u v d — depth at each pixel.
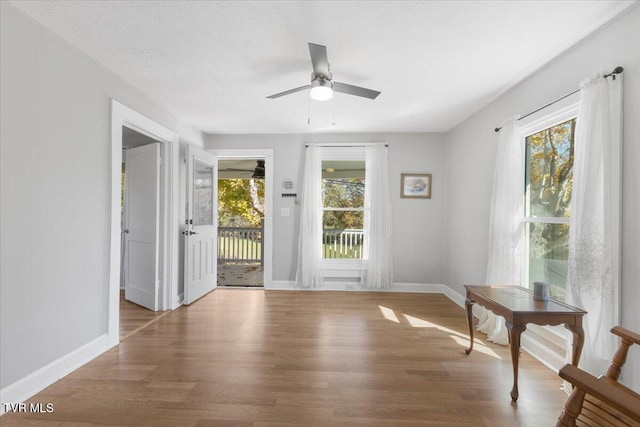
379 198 4.38
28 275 1.85
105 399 1.84
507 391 1.97
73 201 2.18
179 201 3.79
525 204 2.77
